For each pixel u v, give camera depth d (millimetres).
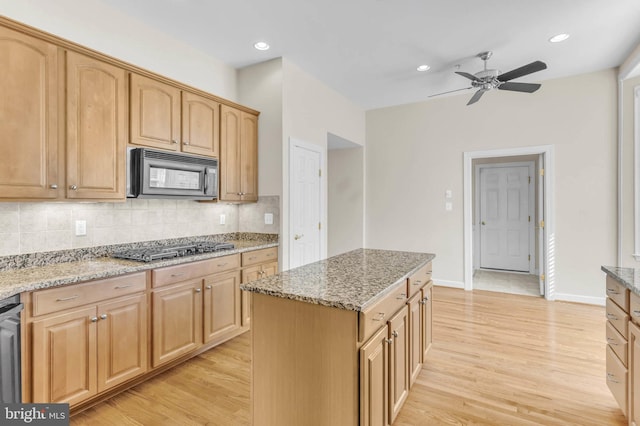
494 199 6012
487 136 4504
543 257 4238
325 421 1435
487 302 4051
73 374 1836
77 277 1839
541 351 2719
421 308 2252
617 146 3779
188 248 2705
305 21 2771
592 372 2381
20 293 1625
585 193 3949
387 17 2709
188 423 1850
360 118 5246
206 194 2920
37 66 1887
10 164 1783
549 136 4125
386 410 1594
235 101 3676
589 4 2506
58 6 2260
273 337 1563
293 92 3637
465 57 3441
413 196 5035
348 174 5496
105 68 2223
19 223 2064
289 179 3566
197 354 2666
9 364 1554
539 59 3490
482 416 1901
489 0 2469
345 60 3525
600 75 3854
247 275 3070
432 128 4875
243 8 2582
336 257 2479
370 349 1408
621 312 1771
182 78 3109
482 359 2584
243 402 2043
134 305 2145
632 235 3654
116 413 1926
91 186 2141
